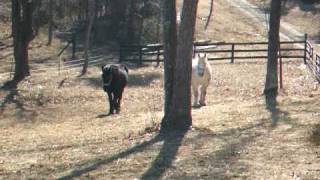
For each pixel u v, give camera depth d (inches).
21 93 1195.3
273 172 477.7
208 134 653.9
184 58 674.8
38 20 2055.9
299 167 490.9
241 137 629.0
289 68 1413.6
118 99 1019.9
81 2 2209.6
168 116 688.4
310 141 592.7
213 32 2337.6
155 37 2030.0
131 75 1354.6
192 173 484.7
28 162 567.8
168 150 577.9
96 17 2082.9
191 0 664.4
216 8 2851.9
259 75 1353.3
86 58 1432.1
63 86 1259.2
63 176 497.7
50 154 606.5
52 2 2063.2
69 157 581.3
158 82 1300.4
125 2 2055.9
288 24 2620.6
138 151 583.5
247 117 774.5
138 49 1566.2
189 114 689.6
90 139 695.7
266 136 629.3
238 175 472.1
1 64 1652.3
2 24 2165.4
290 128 670.5
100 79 1330.0
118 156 565.9
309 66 1379.2
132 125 794.8
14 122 1027.9
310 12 2815.0
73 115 1049.5
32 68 1541.6
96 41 2018.9
